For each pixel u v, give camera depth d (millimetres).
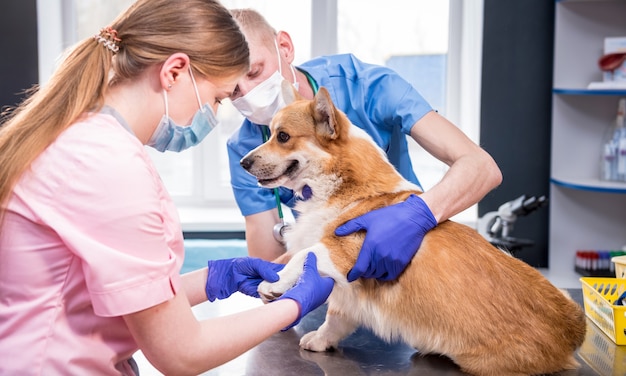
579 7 3361
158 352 1051
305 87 1906
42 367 1032
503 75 3523
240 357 1469
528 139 3568
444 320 1435
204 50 1134
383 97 1854
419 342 1486
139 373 1370
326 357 1479
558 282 3422
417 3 3730
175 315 1050
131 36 1106
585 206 3516
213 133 3797
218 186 3871
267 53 1751
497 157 3584
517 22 3484
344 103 1898
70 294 1047
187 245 3371
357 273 1443
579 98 3434
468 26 3662
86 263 991
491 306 1419
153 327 1033
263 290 1420
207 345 1085
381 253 1427
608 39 3219
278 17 3658
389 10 3738
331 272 1467
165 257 1043
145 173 1031
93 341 1070
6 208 1025
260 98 1767
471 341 1412
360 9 3732
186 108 1178
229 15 1183
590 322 1643
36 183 1022
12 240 1033
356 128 1655
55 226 997
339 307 1522
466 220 3641
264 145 1662
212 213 3730
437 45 3781
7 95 3334
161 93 1144
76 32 3668
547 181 3600
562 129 3467
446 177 1568
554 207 3527
